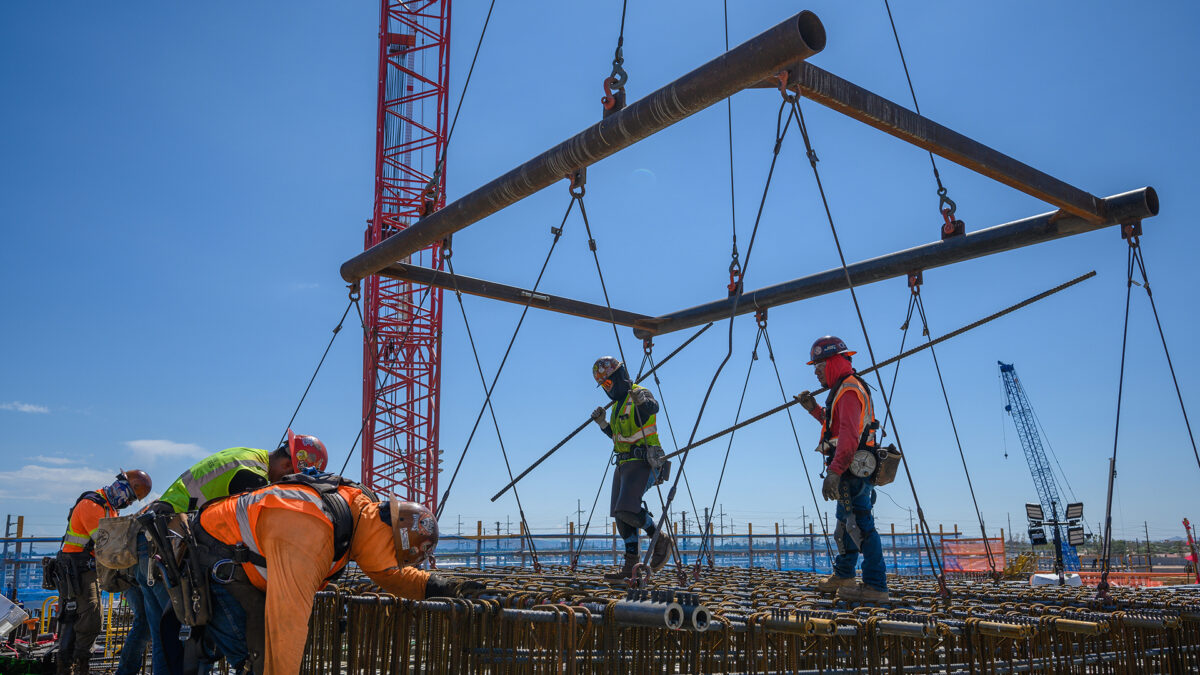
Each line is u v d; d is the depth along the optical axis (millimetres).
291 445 4012
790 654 3652
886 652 3684
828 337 5172
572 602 3590
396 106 28547
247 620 3441
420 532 3637
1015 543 28094
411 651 4277
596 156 4758
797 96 3971
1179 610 4863
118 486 6195
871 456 4785
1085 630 3725
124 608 8094
